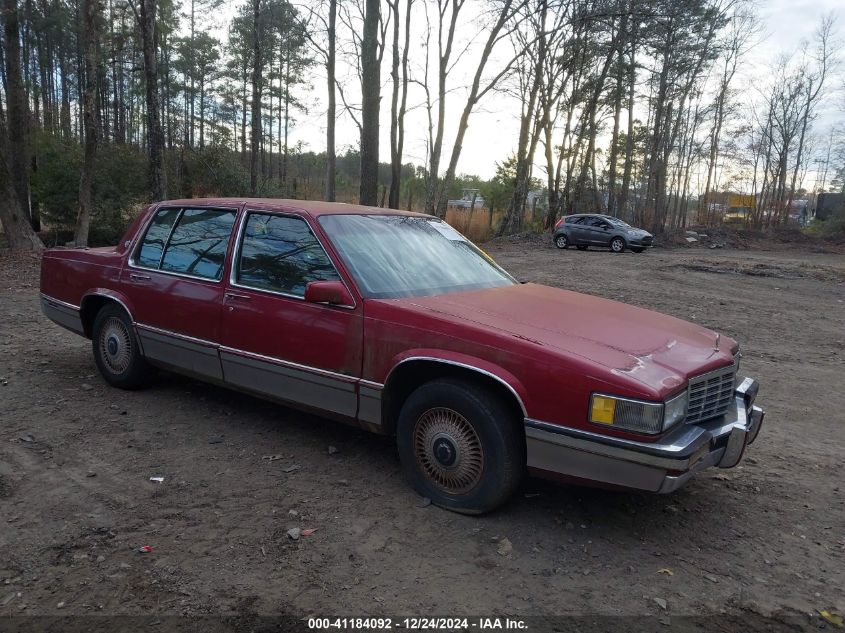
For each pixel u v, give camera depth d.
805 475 4.47
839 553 3.42
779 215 47.22
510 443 3.38
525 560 3.18
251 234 4.54
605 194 53.69
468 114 25.03
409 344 3.62
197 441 4.52
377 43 20.23
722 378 3.58
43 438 4.47
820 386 6.96
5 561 3.01
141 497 3.68
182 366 4.89
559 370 3.18
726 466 3.47
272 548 3.20
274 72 41.59
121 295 5.28
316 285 3.80
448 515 3.58
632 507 3.80
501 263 20.66
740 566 3.24
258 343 4.29
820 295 15.14
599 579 3.05
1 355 6.56
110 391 5.52
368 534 3.36
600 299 4.57
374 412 3.82
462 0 24.28
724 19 37.25
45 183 23.00
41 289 6.16
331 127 29.12
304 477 4.01
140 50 37.88
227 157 27.05
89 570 2.96
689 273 18.89
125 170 23.91
